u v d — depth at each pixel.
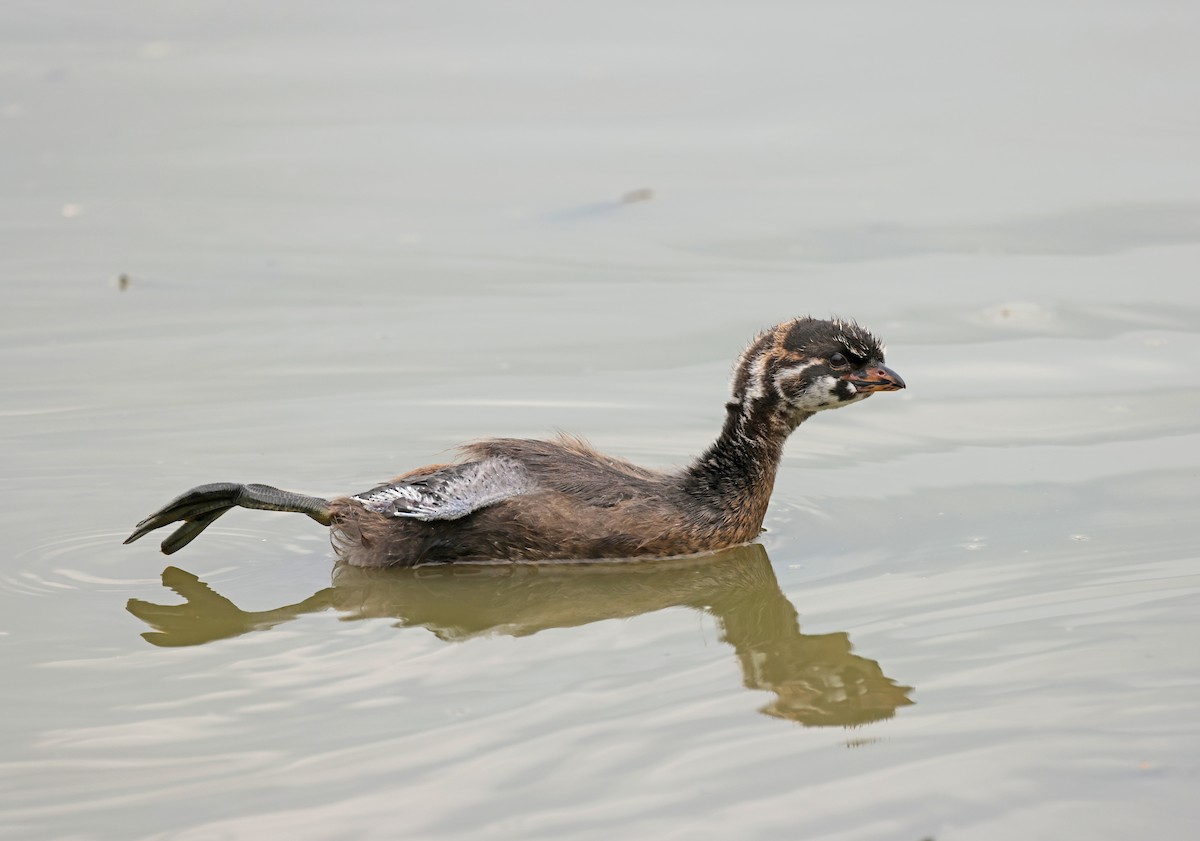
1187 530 13.30
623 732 9.97
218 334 18.73
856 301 19.61
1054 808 8.83
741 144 25.36
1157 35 29.55
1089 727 9.76
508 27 31.23
